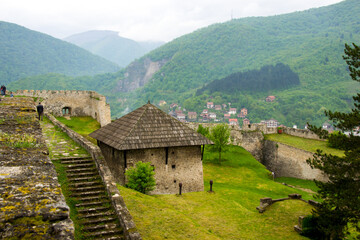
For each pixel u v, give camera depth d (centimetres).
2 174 518
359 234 1460
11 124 943
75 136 1636
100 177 1155
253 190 2473
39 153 673
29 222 376
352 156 1439
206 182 2605
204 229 1262
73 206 966
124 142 1719
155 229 1166
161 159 1859
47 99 3712
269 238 1362
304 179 3000
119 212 916
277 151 3500
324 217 1408
